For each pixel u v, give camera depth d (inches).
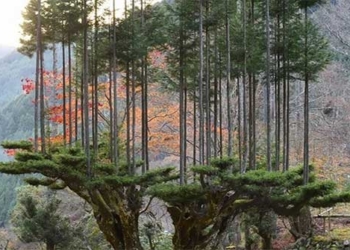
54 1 501.4
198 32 526.3
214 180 438.6
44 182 498.6
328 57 522.0
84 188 481.7
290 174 456.8
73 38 558.9
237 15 566.9
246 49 545.0
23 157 457.4
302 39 516.7
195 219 471.2
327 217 664.4
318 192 432.1
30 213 654.5
